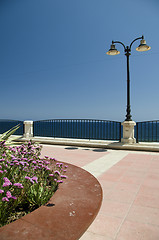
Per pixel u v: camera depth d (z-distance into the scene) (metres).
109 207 2.55
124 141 7.93
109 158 5.96
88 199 2.28
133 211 2.43
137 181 3.66
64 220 1.77
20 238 1.47
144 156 6.31
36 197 2.18
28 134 10.29
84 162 5.38
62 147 8.40
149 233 1.94
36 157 3.34
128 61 8.01
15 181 2.39
